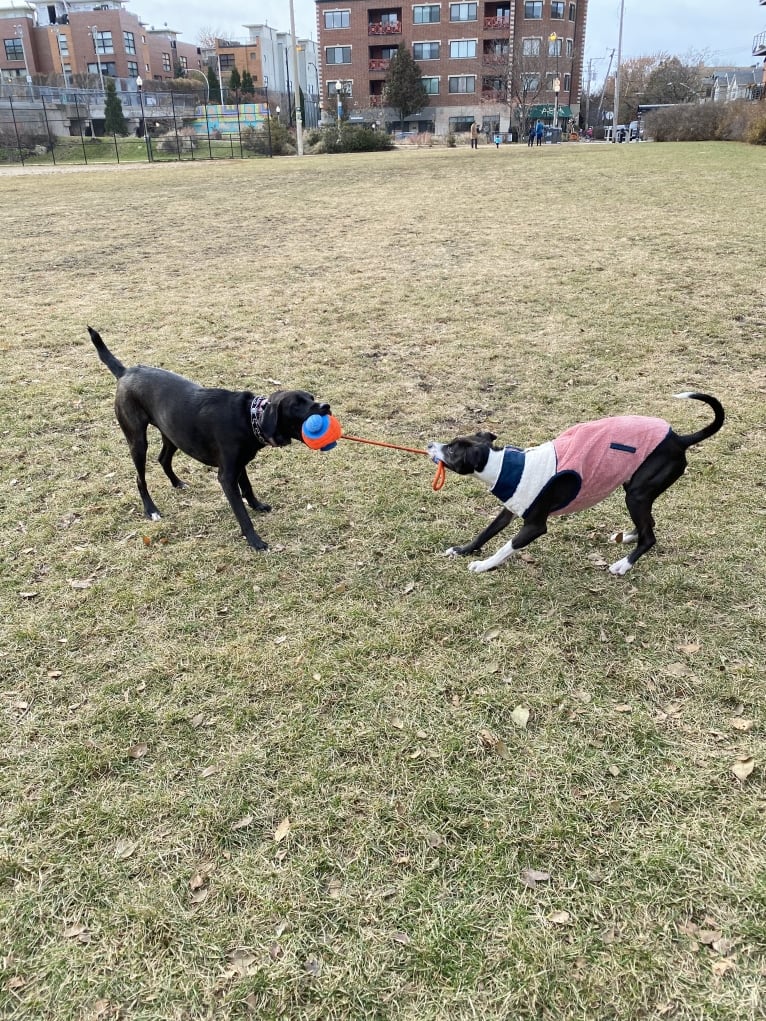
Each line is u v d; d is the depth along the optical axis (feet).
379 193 55.31
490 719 9.21
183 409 12.15
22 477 15.62
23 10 261.65
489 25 181.47
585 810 7.98
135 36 253.24
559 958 6.61
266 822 7.96
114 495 14.96
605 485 10.78
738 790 8.17
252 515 14.10
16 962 6.72
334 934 6.86
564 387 19.34
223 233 41.83
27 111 163.84
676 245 33.24
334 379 20.36
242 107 192.13
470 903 7.09
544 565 12.35
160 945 6.82
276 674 9.99
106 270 33.91
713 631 10.64
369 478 15.34
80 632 10.91
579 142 161.27
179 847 7.71
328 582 12.01
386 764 8.61
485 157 87.04
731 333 22.61
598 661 10.13
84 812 8.11
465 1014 6.23
